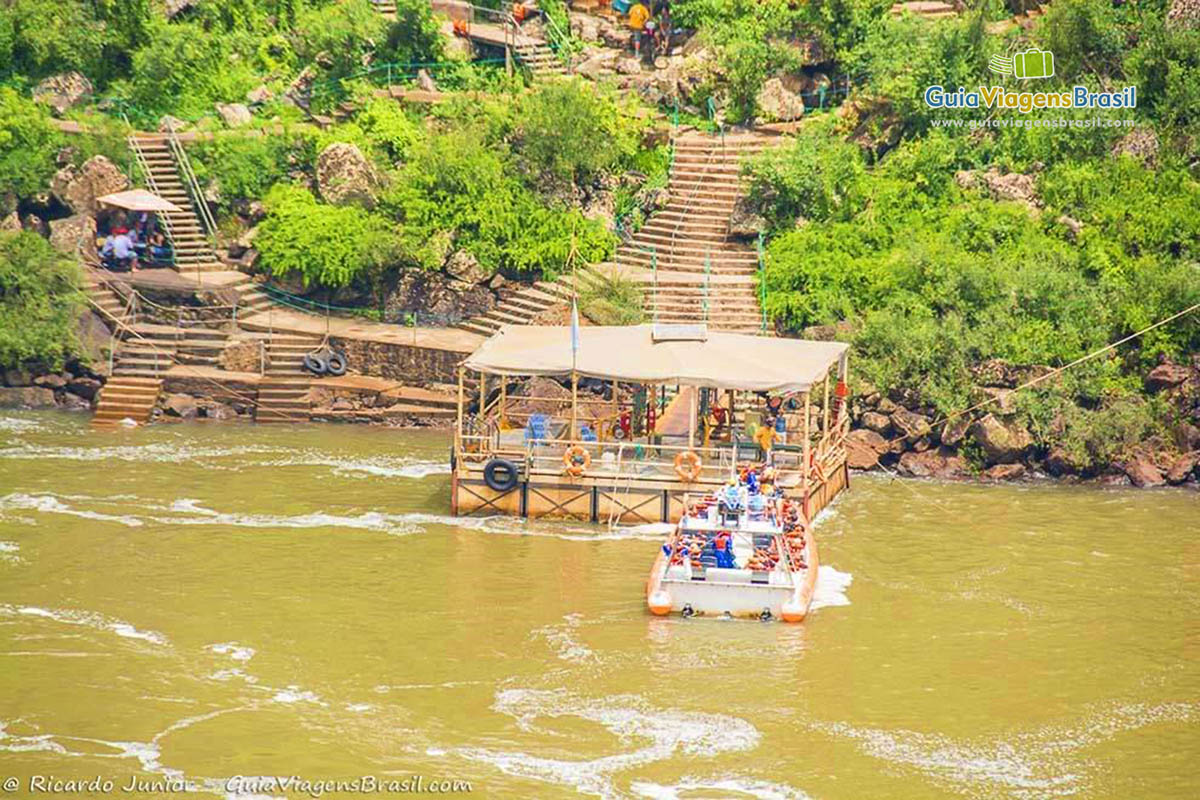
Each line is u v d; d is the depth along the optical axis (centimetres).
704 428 14600
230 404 17888
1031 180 18825
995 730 9756
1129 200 18400
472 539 13462
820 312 17675
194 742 9444
